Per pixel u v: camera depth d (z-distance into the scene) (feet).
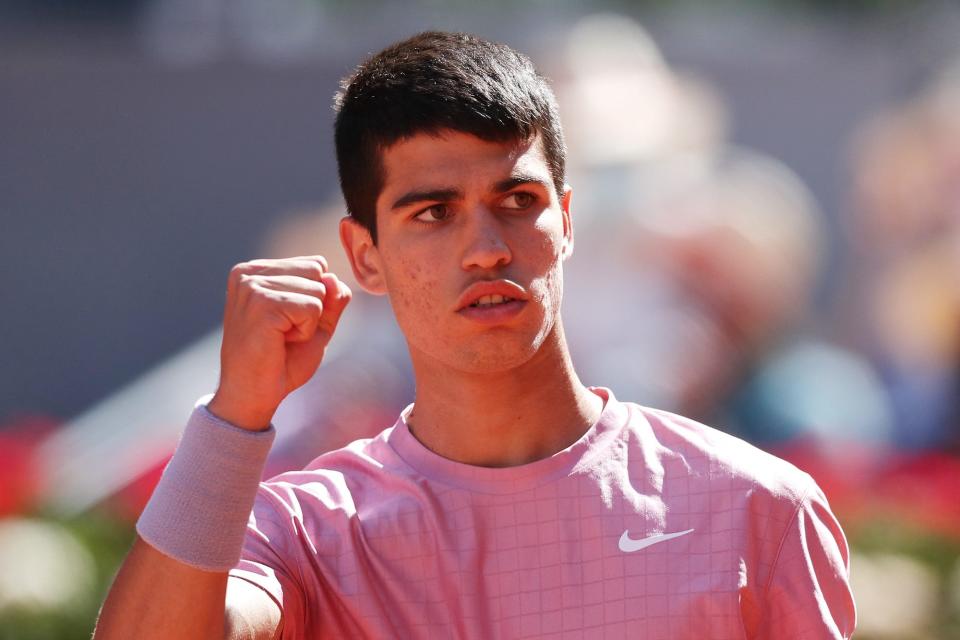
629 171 95.91
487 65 32.58
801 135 125.80
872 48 128.57
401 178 32.12
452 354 32.07
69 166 114.42
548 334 32.83
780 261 92.84
